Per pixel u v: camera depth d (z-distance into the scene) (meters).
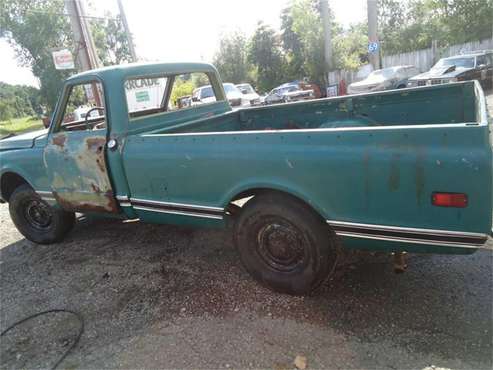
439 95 3.94
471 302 2.77
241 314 2.92
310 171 2.60
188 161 3.10
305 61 26.03
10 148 4.40
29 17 34.75
